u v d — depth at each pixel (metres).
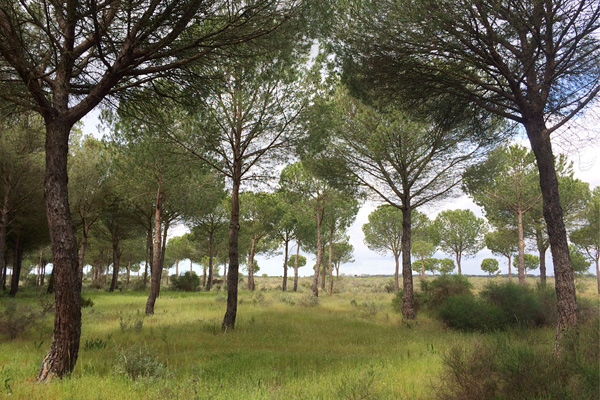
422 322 12.46
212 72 7.48
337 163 14.23
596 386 3.47
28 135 14.86
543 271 24.39
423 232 39.09
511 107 7.28
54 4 4.75
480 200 24.48
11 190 16.83
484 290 12.77
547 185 6.75
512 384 3.82
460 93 7.52
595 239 25.83
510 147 22.06
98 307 16.17
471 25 6.27
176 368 5.46
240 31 6.13
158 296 23.45
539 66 6.89
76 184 19.86
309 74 10.79
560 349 5.18
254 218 32.75
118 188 18.42
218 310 14.80
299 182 23.77
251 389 4.50
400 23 6.61
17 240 22.44
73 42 5.74
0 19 4.86
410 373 5.51
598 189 26.12
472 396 3.90
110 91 6.38
